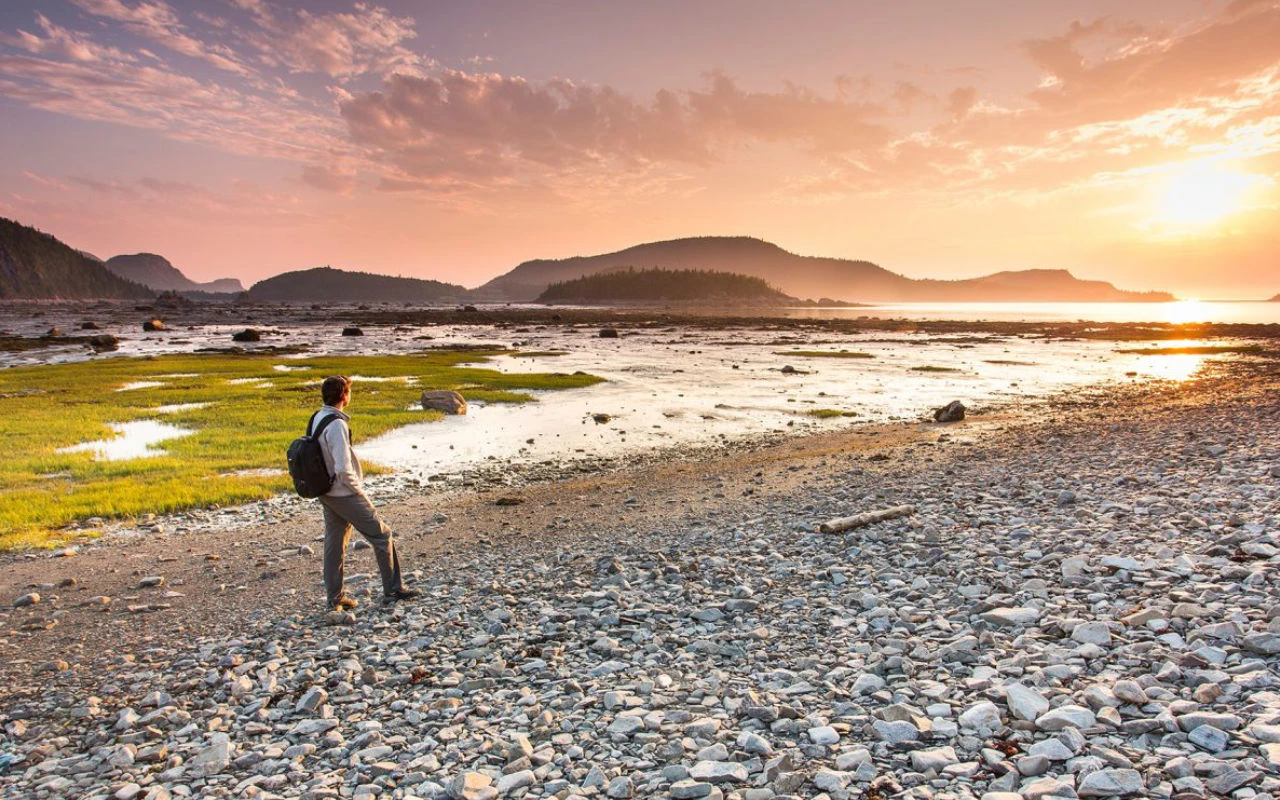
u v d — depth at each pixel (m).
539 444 23.59
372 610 9.05
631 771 4.97
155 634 8.49
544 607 8.80
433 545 12.45
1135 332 109.69
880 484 15.38
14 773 5.49
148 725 6.20
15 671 7.48
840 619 7.72
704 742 5.29
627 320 158.62
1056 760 4.54
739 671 6.66
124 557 11.91
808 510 13.36
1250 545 8.35
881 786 4.44
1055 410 30.45
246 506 15.70
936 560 9.51
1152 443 18.23
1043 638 6.59
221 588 10.16
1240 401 28.78
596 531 12.91
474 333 108.31
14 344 75.81
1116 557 8.61
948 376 46.25
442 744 5.57
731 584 9.38
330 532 9.05
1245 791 3.86
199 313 196.12
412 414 28.80
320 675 7.08
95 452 21.73
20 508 15.03
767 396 36.09
